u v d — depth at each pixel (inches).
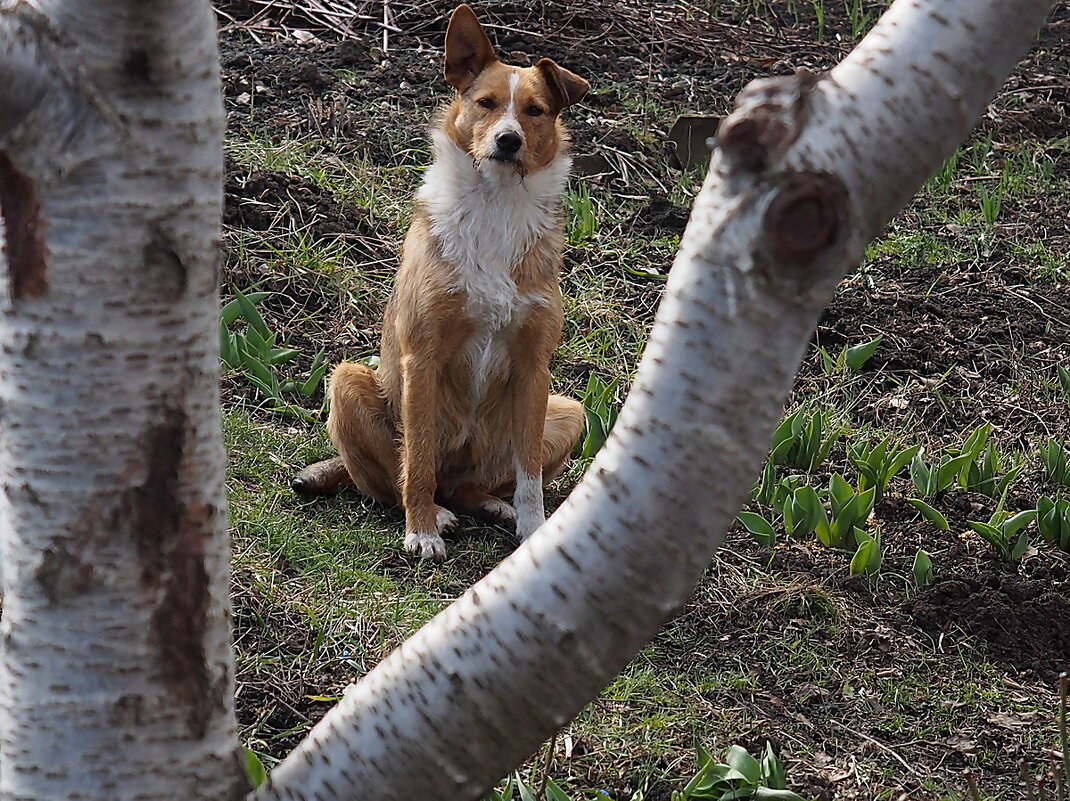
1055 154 731.4
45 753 146.2
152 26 133.6
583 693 140.4
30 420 142.1
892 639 363.9
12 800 147.7
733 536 411.8
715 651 353.7
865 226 129.3
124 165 137.2
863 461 436.8
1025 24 127.9
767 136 126.7
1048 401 516.4
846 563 401.7
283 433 449.1
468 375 421.1
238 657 324.8
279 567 368.5
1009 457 475.2
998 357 540.4
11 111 134.6
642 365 136.3
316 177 593.6
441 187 414.9
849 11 893.2
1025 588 387.9
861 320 558.3
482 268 405.7
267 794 148.9
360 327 518.3
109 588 143.7
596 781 297.1
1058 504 421.4
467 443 433.4
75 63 133.7
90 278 138.8
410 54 729.0
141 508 143.6
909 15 128.5
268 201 567.8
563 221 431.5
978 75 127.9
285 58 700.7
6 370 143.1
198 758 149.9
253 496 406.9
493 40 751.7
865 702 338.3
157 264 140.1
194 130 139.8
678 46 784.9
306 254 541.0
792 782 304.2
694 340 131.6
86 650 144.6
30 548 144.6
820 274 128.4
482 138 407.5
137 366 141.5
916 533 423.8
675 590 137.1
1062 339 556.7
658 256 592.7
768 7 889.5
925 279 595.8
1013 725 333.1
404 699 143.2
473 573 391.9
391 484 429.4
